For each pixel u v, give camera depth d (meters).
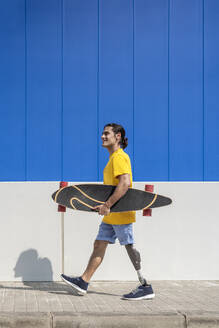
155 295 4.38
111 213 4.20
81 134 6.29
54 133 6.27
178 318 3.47
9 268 5.08
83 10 6.34
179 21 6.39
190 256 5.26
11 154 6.23
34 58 6.31
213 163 6.32
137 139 6.31
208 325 3.47
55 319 3.40
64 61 6.32
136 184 5.23
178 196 5.27
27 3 6.31
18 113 6.27
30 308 3.72
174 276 5.24
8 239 5.09
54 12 6.33
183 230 5.27
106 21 6.36
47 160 6.25
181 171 6.31
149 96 6.34
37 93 6.29
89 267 4.31
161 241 5.24
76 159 6.27
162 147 6.32
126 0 6.35
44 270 5.11
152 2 6.36
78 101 6.31
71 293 4.45
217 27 6.36
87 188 4.23
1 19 6.29
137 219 5.22
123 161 4.11
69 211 5.15
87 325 3.40
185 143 6.33
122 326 3.42
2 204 5.09
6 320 3.37
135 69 6.34
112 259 5.19
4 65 6.27
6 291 4.51
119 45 6.35
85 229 5.18
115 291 4.59
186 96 6.36
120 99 6.33
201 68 6.37
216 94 6.36
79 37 6.34
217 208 5.30
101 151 6.29
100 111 6.31
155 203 4.14
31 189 5.12
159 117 6.34
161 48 6.35
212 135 6.34
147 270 5.22
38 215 5.13
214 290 4.66
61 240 5.15
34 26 6.32
